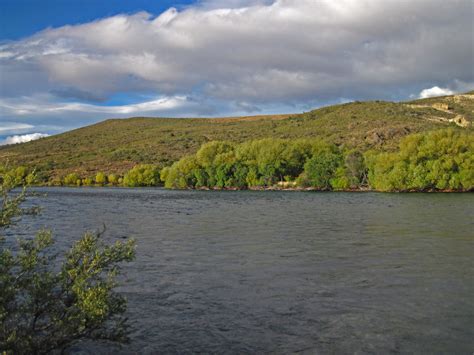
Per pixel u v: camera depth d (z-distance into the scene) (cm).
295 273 1995
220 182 12169
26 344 873
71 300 991
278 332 1295
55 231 3422
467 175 9088
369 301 1579
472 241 2809
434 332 1289
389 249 2556
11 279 948
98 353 1140
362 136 17462
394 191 9675
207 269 2077
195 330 1308
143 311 1473
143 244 2789
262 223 3909
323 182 10862
